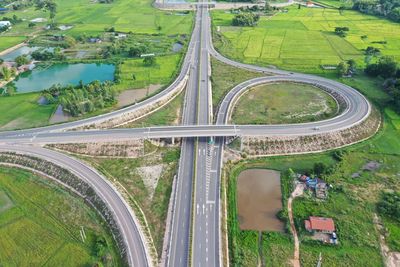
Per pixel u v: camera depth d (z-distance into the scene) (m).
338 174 137.38
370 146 153.00
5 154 148.75
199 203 123.50
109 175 138.38
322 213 119.12
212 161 144.75
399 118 170.88
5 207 125.31
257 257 105.50
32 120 174.75
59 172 138.38
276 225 117.31
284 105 185.50
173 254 105.94
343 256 104.56
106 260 104.19
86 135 158.62
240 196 129.75
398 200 122.81
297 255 105.75
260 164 144.88
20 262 105.38
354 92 192.50
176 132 158.88
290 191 129.88
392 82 195.75
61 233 114.62
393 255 104.69
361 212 119.19
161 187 132.88
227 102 187.00
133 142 154.25
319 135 155.38
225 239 111.25
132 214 117.94
